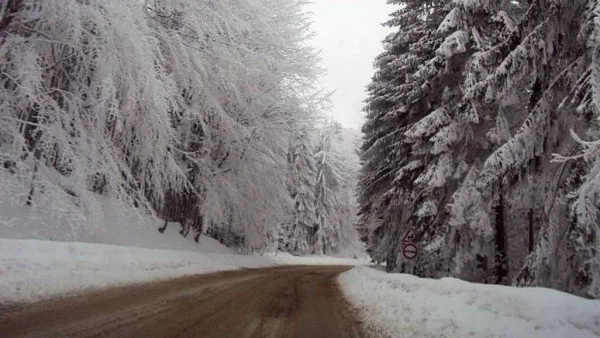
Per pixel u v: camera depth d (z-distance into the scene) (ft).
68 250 36.86
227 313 28.81
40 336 18.72
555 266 28.58
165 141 52.16
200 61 58.29
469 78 41.04
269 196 88.17
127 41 42.65
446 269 47.83
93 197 41.32
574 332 16.39
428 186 48.49
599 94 24.64
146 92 44.21
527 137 31.58
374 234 77.15
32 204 37.35
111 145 46.96
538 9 33.53
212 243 91.61
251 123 74.84
